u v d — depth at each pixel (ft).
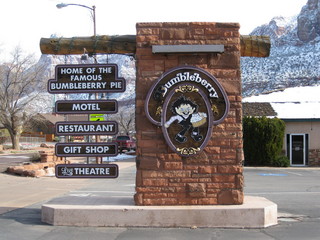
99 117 73.36
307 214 32.76
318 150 105.50
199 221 26.91
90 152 29.78
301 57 611.47
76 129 29.76
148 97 28.14
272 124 99.45
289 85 543.39
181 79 28.30
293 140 106.63
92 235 25.30
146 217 27.12
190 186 27.99
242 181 28.14
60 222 27.68
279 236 25.17
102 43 30.19
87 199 31.27
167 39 28.63
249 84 580.30
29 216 31.27
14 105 156.35
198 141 28.14
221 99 28.30
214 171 28.12
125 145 144.46
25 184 54.29
